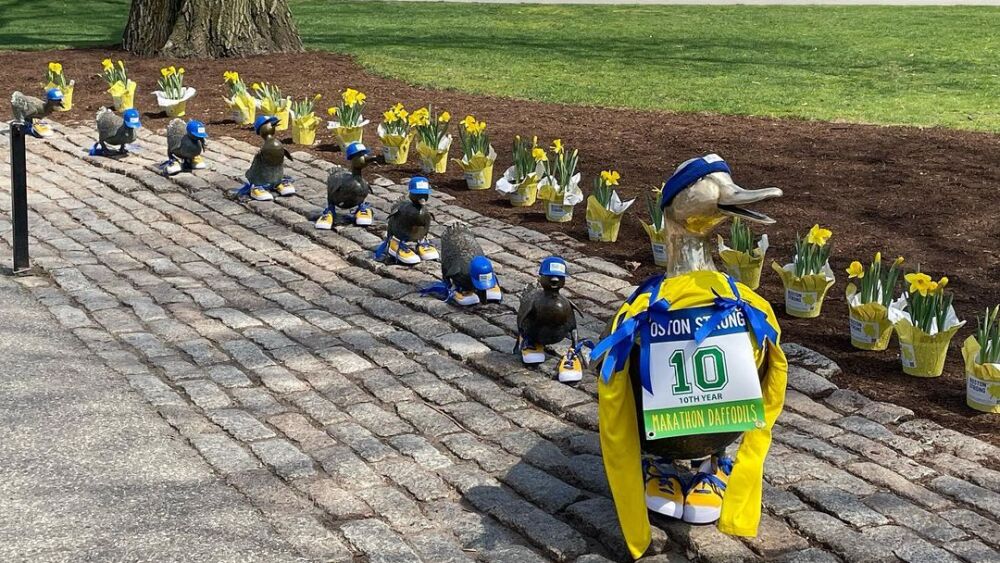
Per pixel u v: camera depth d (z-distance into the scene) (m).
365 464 5.61
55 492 5.39
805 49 16.30
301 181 9.05
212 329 6.80
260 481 5.50
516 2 23.91
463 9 22.28
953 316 6.24
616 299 7.02
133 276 7.51
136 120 9.61
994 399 5.86
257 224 8.30
